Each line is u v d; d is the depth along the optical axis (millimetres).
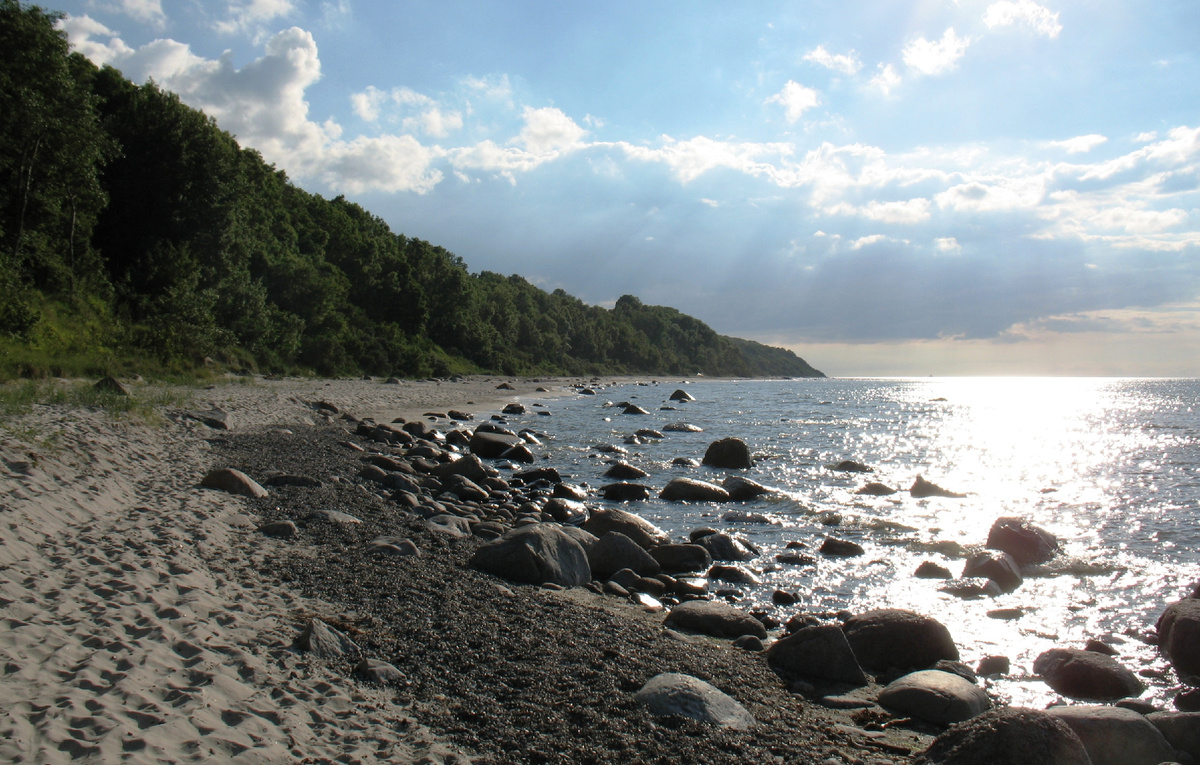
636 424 35406
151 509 9352
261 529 9273
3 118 28500
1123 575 10898
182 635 5391
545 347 123312
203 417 19578
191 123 42000
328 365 53656
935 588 10148
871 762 4941
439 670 5582
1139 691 6758
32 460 9789
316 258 71438
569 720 4930
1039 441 33250
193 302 36875
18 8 29109
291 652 5461
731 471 21516
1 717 3834
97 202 33844
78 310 30094
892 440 31875
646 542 11898
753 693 6023
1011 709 4754
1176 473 22625
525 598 7891
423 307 82625
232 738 4051
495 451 22953
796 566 11305
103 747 3701
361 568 8055
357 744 4285
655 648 6707
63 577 6309
